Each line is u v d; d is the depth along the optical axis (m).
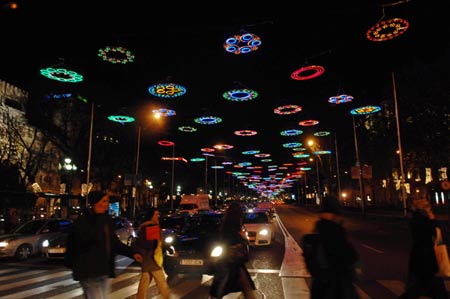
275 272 11.41
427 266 6.02
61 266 13.80
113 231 5.13
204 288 9.47
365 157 45.84
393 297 8.30
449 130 25.05
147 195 63.66
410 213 6.41
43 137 37.84
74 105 36.25
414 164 31.36
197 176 82.81
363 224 34.59
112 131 38.88
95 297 4.82
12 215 24.11
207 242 10.50
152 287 9.60
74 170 39.22
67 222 18.52
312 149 59.00
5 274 11.95
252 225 18.08
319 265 4.53
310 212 65.75
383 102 31.89
